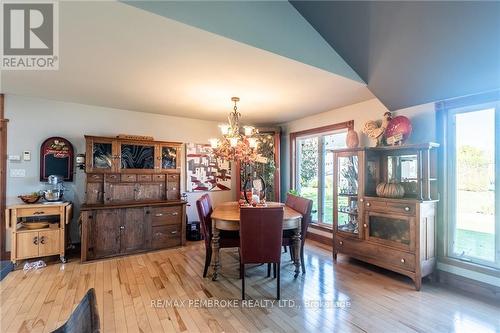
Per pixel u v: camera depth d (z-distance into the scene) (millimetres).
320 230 4281
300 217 2850
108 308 2186
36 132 3453
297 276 2869
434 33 2094
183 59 2250
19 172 3355
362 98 3418
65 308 2176
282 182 5062
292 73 2574
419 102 2945
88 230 3293
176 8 1694
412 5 1941
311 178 4609
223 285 2643
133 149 3846
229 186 5074
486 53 2074
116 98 3428
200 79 2717
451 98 2697
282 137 5082
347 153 3301
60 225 3238
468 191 2643
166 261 3330
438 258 2777
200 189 4738
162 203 3818
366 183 3115
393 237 2814
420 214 2557
